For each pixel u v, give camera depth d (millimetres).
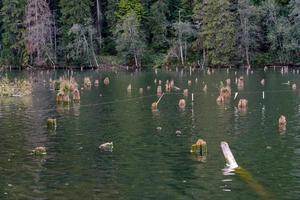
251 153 31047
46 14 111000
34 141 35375
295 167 27953
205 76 82562
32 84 74750
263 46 107875
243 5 103000
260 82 70562
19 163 29703
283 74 83500
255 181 25750
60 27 117000
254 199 23344
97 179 26562
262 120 41500
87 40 112812
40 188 25312
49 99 57375
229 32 103312
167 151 31844
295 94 56750
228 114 44688
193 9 109750
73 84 65875
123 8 113312
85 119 43688
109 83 74500
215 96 56688
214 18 103812
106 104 52594
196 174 27016
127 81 77062
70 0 110875
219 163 28891
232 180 25922
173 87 64750
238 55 105062
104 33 120125
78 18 111125
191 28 108875
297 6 100188
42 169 28422
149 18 113938
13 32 114500
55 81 69938
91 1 116625
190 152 31453
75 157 30828
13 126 40969
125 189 25000
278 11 104312
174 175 26953
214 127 39031
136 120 42781
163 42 113688
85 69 109250
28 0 109875
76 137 36406
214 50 105500
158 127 39281
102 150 32438
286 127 38469
